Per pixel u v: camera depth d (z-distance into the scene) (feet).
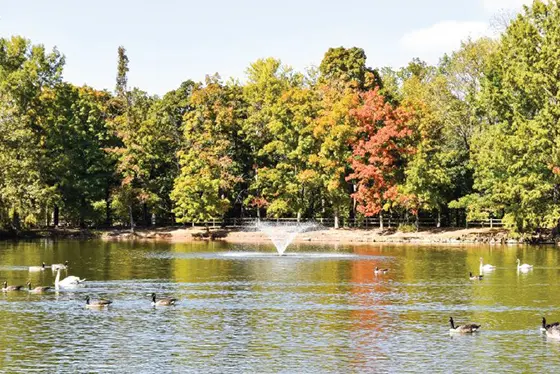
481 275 224.74
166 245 355.15
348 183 416.05
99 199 429.38
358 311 167.73
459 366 124.67
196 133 426.10
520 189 342.44
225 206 415.03
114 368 123.95
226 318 160.04
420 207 387.96
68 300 180.75
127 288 200.64
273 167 434.30
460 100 410.72
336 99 418.31
